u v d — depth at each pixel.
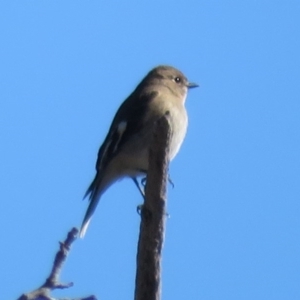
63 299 6.03
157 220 7.00
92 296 6.15
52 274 5.95
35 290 5.85
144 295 6.82
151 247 6.93
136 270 6.94
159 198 7.03
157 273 6.86
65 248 6.02
